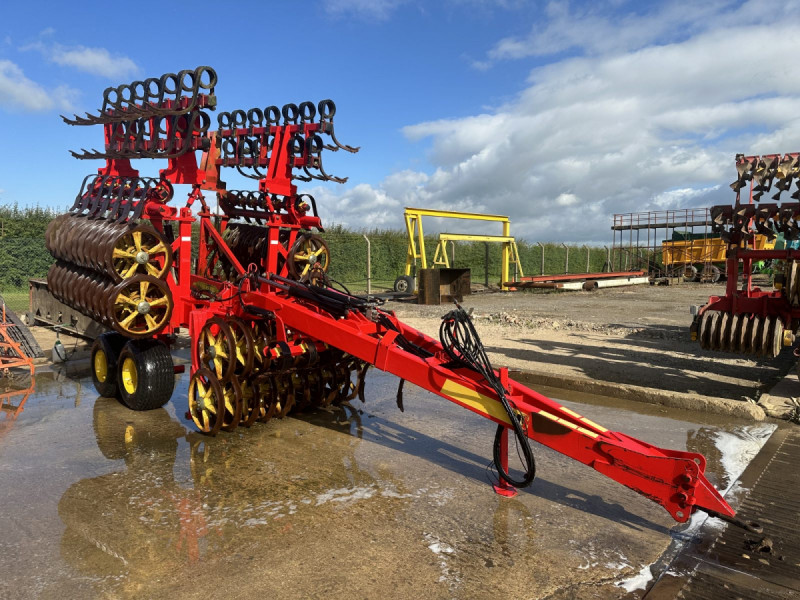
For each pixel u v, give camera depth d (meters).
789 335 6.16
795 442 5.08
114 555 3.04
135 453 4.62
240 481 4.08
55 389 6.67
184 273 5.96
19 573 2.86
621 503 3.83
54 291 6.39
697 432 5.39
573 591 2.79
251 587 2.76
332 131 6.22
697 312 6.82
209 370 5.04
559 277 25.02
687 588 2.83
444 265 21.84
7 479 4.06
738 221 6.48
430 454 4.70
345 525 3.43
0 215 18.81
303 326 4.88
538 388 7.15
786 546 3.25
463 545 3.22
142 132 5.71
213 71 5.45
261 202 7.37
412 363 4.14
